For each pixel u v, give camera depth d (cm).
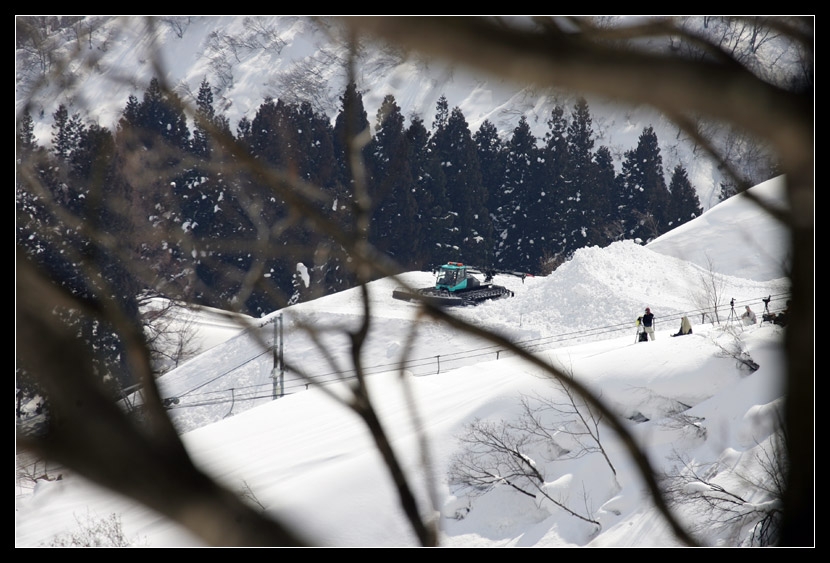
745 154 112
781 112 104
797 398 162
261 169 189
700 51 103
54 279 105
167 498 97
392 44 96
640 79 97
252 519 105
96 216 154
